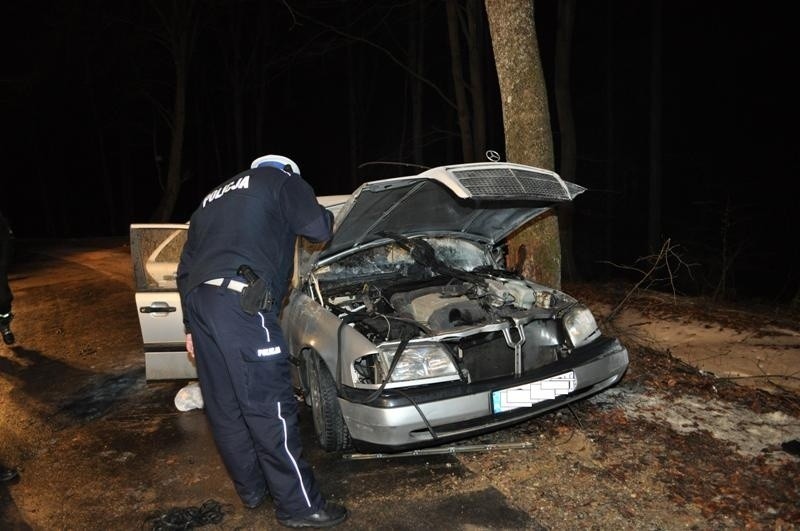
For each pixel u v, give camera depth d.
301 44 24.88
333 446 4.07
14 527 3.52
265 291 3.13
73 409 5.27
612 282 10.23
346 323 3.99
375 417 3.52
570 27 12.16
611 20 20.39
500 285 4.54
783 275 14.99
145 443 4.49
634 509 3.26
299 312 4.52
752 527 3.06
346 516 3.37
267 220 3.25
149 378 5.16
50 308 9.41
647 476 3.55
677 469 3.60
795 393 4.48
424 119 27.81
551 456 3.87
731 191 17.84
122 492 3.83
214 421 3.38
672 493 3.37
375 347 3.68
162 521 3.44
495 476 3.70
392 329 4.05
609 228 20.36
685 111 22.78
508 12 5.44
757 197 17.14
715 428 4.06
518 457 3.89
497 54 5.58
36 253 17.31
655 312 6.89
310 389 4.36
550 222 5.69
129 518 3.54
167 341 5.07
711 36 21.89
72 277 12.30
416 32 17.94
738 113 21.19
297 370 4.51
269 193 3.27
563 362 3.92
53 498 3.82
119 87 25.97
